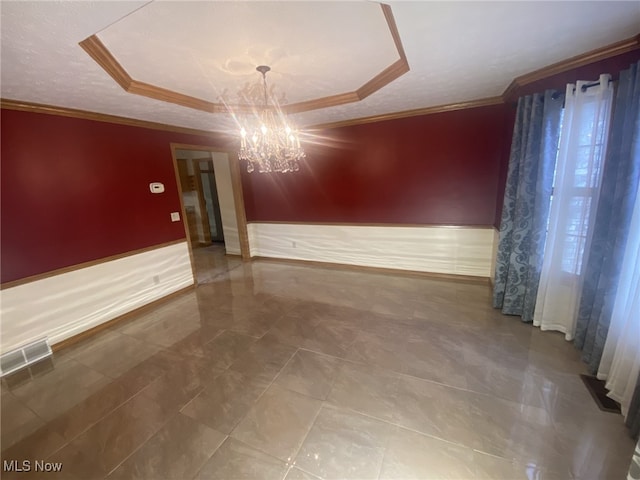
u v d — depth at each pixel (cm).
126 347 259
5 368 229
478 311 293
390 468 143
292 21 157
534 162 244
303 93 284
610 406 172
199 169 630
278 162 279
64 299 266
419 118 356
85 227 282
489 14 145
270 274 439
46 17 128
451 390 190
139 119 317
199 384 207
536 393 184
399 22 151
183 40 171
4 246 233
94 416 183
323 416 175
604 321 187
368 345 243
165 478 143
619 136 177
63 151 265
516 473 138
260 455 152
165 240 358
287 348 245
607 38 172
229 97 279
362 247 434
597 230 196
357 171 410
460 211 362
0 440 168
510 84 262
